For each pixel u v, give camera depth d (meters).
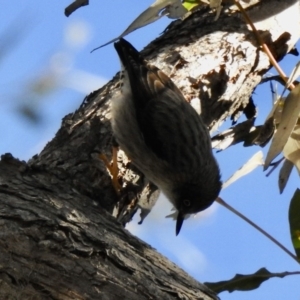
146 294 6.96
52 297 6.71
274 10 10.95
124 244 7.35
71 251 6.94
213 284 9.05
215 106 10.44
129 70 10.94
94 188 8.77
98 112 9.80
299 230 8.94
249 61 10.45
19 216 7.01
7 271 6.70
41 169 8.10
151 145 10.94
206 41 10.52
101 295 6.80
